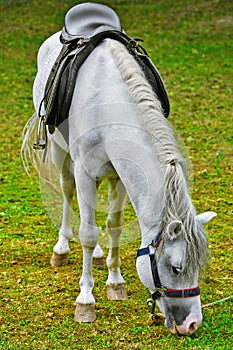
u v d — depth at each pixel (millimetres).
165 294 7488
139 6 32438
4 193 14906
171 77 23875
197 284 7438
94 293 9953
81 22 9859
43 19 31312
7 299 9766
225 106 21078
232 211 13492
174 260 7254
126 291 9992
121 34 9297
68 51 9602
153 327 8789
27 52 27484
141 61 8859
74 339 8531
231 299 9680
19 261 11312
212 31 29047
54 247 11164
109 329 8789
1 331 8781
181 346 8219
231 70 24562
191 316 7410
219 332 8586
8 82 24031
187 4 32344
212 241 12031
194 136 18453
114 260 9703
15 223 13102
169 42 27922
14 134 19125
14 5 33062
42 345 8391
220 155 16812
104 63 8750
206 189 14836
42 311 9391
